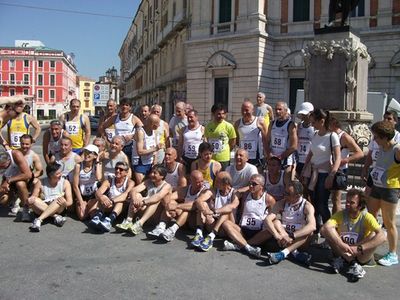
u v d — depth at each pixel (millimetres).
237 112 30922
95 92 25750
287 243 5902
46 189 7516
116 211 7227
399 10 26516
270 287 4898
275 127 7504
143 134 8102
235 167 7230
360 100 11680
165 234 6516
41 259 5578
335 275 5383
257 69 29781
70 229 7102
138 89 71812
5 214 7934
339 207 7035
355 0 11586
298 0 30156
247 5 30234
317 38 11781
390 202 5719
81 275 5055
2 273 5039
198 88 33250
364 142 10766
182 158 8227
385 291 4891
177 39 42438
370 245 5453
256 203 6500
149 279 5004
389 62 26688
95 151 7777
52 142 8344
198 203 6668
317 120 6688
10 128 8492
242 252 6176
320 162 6719
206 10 32656
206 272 5305
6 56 92125
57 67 93750
